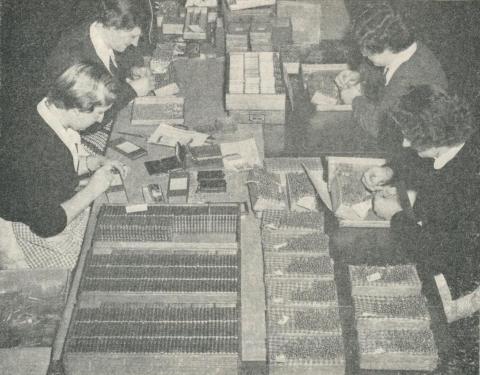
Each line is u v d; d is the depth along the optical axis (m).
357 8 3.57
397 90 2.76
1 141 2.50
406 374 2.04
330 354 2.01
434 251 2.37
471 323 2.20
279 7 3.80
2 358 2.06
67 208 2.54
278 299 2.16
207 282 2.23
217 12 4.05
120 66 3.27
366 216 2.48
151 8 3.50
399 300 2.18
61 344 2.08
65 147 2.59
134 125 3.08
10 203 2.50
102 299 2.20
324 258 2.29
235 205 2.49
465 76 2.71
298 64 3.49
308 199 2.54
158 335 2.08
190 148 2.85
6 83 2.58
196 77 3.52
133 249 2.36
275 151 2.89
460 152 2.39
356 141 2.88
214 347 2.04
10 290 2.29
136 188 2.67
